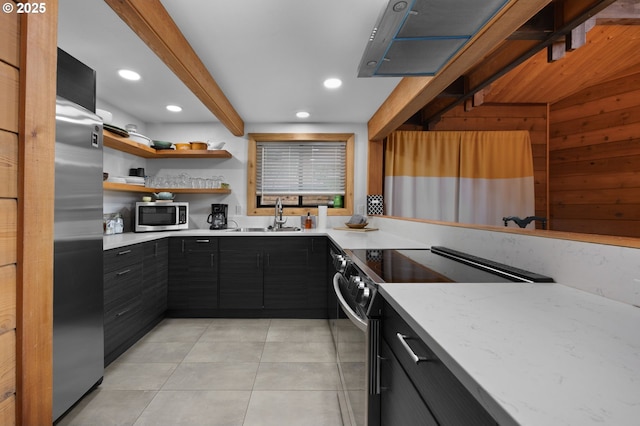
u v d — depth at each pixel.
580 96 3.37
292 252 2.98
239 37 1.81
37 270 0.89
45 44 0.89
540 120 3.66
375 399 1.04
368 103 2.91
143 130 3.49
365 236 2.64
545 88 3.22
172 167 3.55
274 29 1.73
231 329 2.68
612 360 0.49
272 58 2.05
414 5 0.98
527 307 0.76
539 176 3.64
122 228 2.91
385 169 3.57
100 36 1.79
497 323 0.65
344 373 1.53
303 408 1.61
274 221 3.52
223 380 1.87
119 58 2.06
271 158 3.64
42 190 0.90
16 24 0.82
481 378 0.43
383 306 1.02
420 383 0.70
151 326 2.65
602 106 3.20
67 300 1.48
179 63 1.78
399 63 1.42
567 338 0.57
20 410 0.85
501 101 3.55
